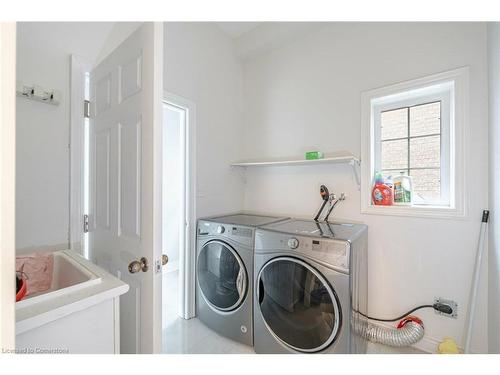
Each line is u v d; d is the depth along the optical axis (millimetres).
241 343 1668
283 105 2340
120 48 1122
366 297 1700
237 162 2520
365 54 1862
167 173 3330
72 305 662
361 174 1867
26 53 1157
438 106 1639
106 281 812
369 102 1835
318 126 2117
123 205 1097
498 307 1209
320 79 2105
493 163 1295
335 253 1245
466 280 1453
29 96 1155
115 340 787
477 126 1416
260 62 2508
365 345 1574
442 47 1544
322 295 1298
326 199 1979
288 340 1421
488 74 1366
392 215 1723
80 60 1332
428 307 1579
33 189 1188
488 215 1356
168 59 1820
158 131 924
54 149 1253
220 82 2324
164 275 3180
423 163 1691
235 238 1691
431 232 1580
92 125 1361
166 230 3324
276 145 2387
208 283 1874
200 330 1840
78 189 1336
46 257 1064
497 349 1220
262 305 1516
